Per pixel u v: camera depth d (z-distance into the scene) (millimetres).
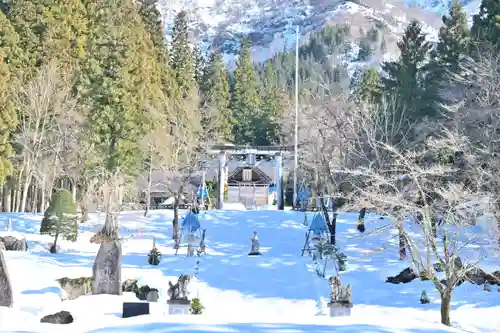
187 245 49969
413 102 55406
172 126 66750
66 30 64562
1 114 53500
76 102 62312
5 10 71938
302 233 56250
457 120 37781
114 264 31688
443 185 36188
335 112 58812
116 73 55281
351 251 46969
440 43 58281
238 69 129625
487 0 58312
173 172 61594
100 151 55812
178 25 108125
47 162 62438
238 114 124812
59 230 46469
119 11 63531
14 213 58375
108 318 25438
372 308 32000
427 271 28297
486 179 35812
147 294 32125
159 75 76188
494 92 38875
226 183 91000
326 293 35375
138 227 57438
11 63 60469
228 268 41344
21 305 27109
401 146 47906
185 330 17266
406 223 47000
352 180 47156
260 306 32656
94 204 69562
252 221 60625
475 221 35906
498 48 49250
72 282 32219
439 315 30266
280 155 74750
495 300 32688
